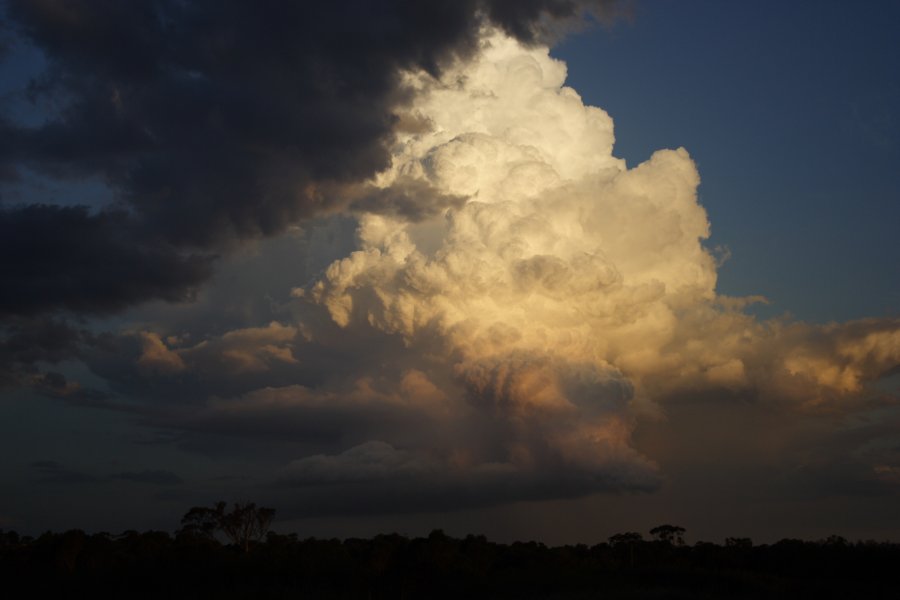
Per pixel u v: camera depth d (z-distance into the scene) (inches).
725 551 4980.3
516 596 3703.3
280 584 3631.9
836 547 4616.1
